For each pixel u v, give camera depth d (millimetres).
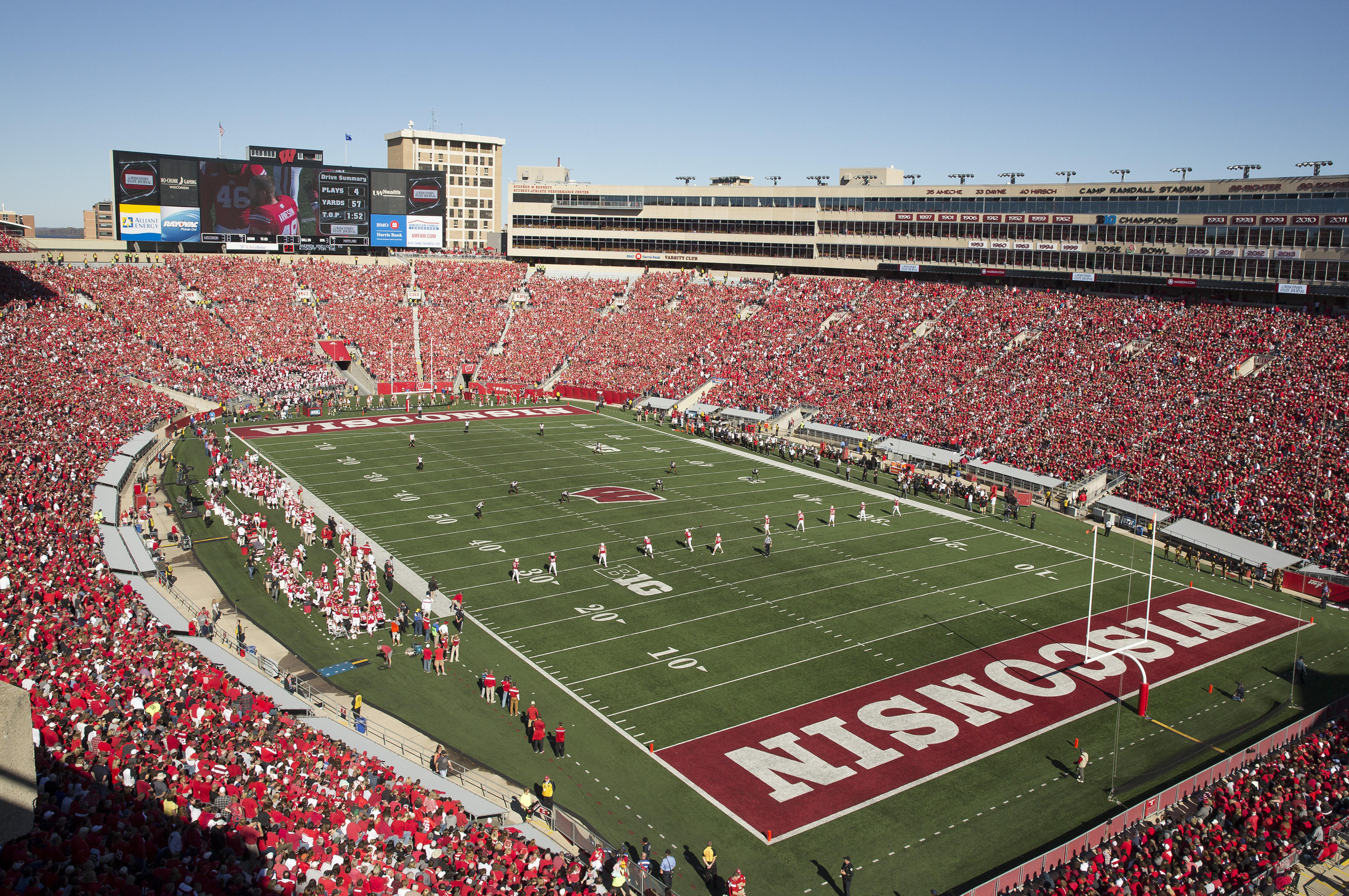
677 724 27547
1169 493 49875
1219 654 33656
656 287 98062
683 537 44969
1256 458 50375
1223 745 27031
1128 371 63062
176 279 84375
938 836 22500
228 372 74938
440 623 33656
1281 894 19250
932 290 83375
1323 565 41250
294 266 94312
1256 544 43719
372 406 77562
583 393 84688
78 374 63000
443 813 21016
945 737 27141
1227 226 68312
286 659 30891
